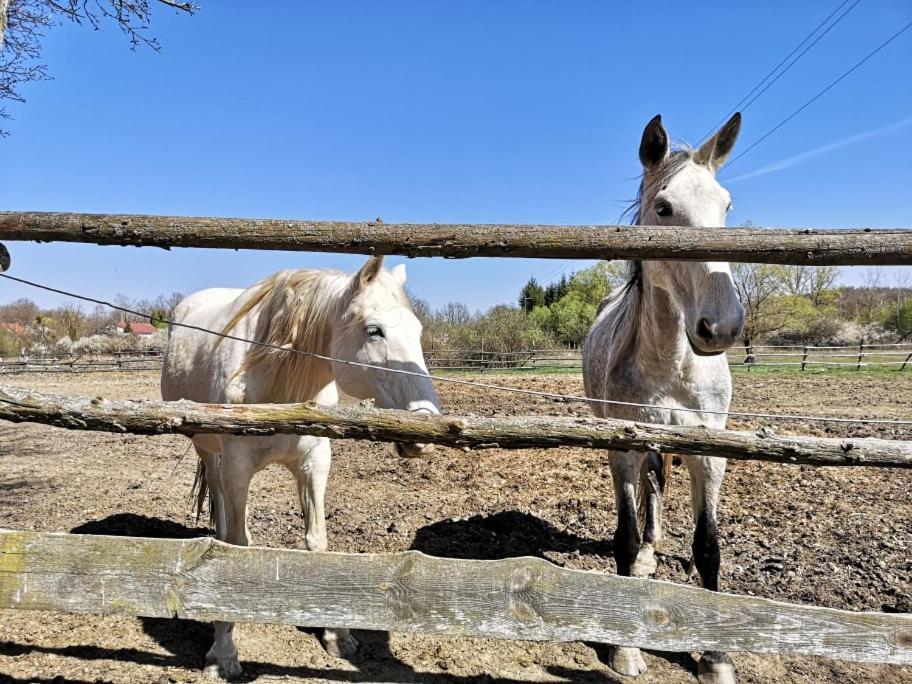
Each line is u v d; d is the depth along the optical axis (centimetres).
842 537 428
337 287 275
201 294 389
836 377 1532
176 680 254
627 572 297
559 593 204
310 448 292
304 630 305
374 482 612
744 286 2506
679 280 255
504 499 545
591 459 700
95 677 253
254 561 208
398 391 240
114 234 209
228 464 265
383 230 206
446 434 208
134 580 209
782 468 625
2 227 209
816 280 3164
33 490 561
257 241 207
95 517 476
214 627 281
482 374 2047
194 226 207
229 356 287
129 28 579
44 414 210
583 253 203
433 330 2561
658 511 410
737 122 281
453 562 205
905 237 191
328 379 296
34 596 209
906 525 451
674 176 263
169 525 464
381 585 206
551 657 287
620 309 343
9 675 249
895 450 204
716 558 286
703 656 271
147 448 782
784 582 360
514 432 208
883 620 202
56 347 2916
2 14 392
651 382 296
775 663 287
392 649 290
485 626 205
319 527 300
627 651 278
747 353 2114
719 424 300
